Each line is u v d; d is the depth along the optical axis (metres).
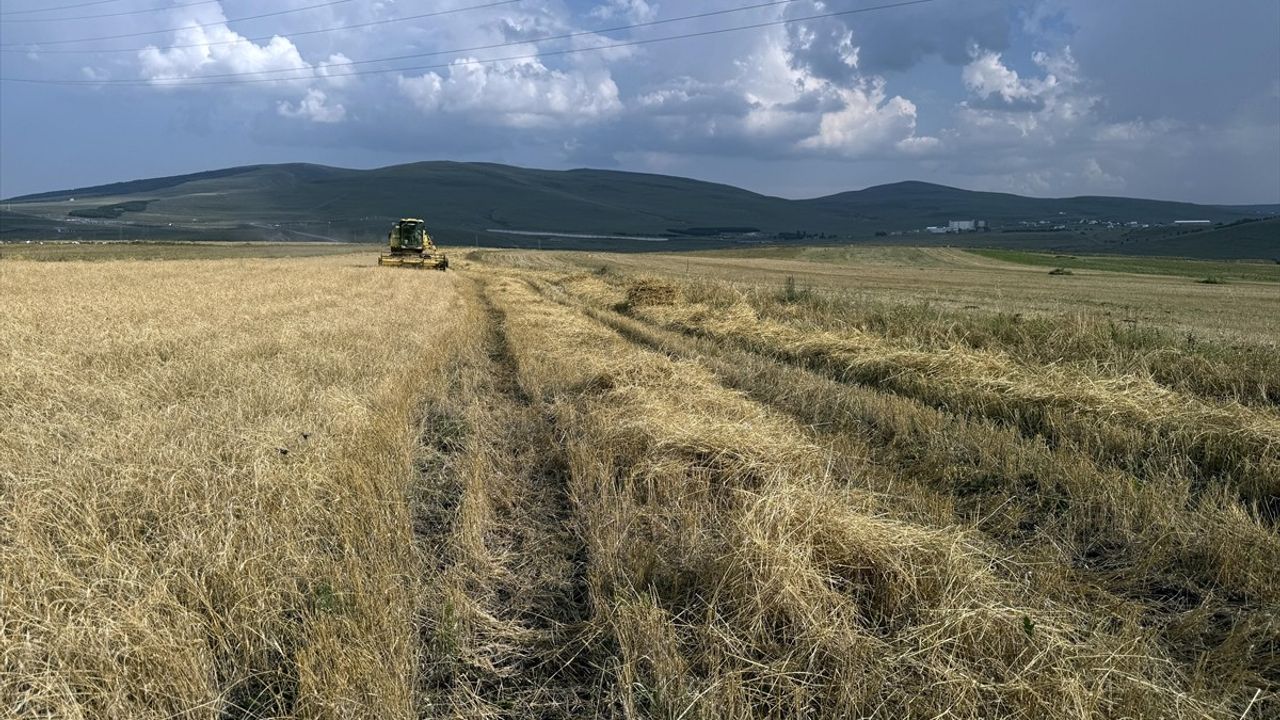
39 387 6.60
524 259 59.28
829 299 16.52
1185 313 26.88
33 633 2.95
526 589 4.10
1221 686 3.17
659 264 62.97
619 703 3.15
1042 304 29.41
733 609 3.55
